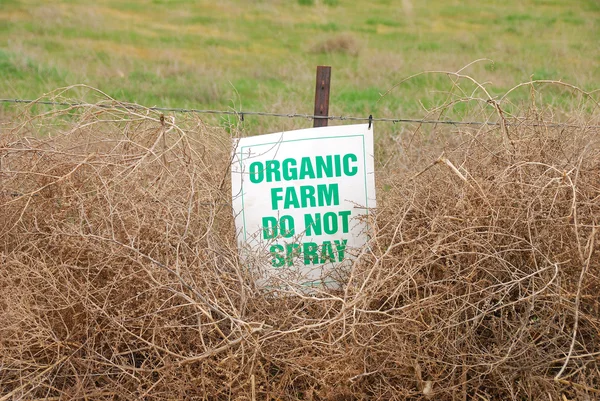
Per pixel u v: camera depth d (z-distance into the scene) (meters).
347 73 10.30
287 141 3.48
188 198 3.35
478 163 3.47
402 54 11.80
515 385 3.01
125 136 3.33
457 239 3.14
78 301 2.99
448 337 3.00
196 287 2.99
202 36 13.56
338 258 3.46
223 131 4.18
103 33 13.23
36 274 3.07
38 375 2.90
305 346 2.86
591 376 2.87
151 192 3.17
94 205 3.27
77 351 3.02
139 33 13.52
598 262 3.02
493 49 12.70
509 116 3.92
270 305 3.15
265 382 2.91
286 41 13.37
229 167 3.48
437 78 9.57
